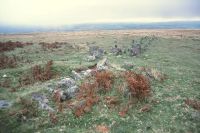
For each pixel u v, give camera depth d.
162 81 28.05
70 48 55.47
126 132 17.23
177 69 35.31
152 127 18.00
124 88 23.08
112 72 27.50
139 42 69.44
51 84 24.25
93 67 31.64
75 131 17.34
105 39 80.81
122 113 19.64
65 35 112.06
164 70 33.72
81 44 65.81
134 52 46.16
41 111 19.45
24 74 29.03
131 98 21.86
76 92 22.80
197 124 18.61
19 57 41.81
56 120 18.48
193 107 21.50
